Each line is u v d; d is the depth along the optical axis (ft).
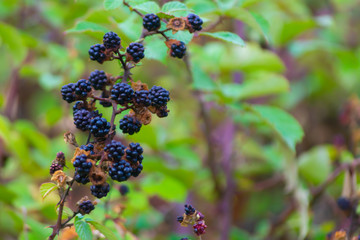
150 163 3.49
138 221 3.56
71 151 4.11
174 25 2.33
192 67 3.17
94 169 2.20
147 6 2.42
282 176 3.88
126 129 2.25
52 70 4.17
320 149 3.26
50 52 3.92
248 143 4.06
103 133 2.23
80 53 4.17
